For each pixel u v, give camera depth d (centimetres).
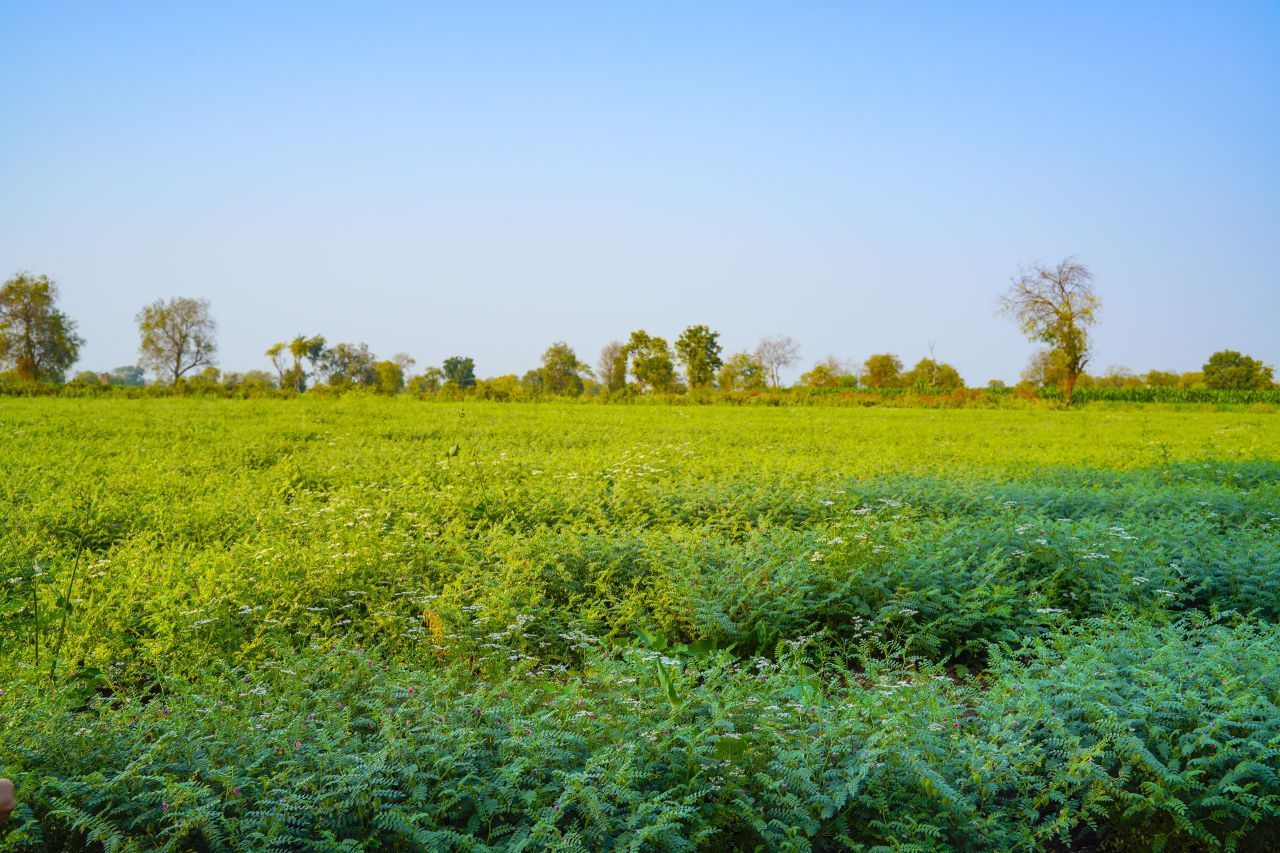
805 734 458
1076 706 500
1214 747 467
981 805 437
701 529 998
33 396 5209
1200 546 934
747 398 6372
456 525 993
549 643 700
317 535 966
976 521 1055
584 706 476
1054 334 7000
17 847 364
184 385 5625
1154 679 509
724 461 1727
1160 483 1608
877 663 580
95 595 728
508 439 2339
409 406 4228
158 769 397
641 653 566
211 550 898
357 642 674
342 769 403
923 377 10631
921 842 405
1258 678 516
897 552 841
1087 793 442
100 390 5462
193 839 377
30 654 568
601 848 376
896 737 441
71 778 395
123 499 1189
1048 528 959
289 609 729
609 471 1489
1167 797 435
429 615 704
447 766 409
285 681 519
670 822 390
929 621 771
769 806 423
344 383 6028
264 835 368
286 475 1448
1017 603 789
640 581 822
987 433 3048
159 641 632
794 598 745
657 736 446
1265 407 5862
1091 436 2934
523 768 409
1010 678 541
